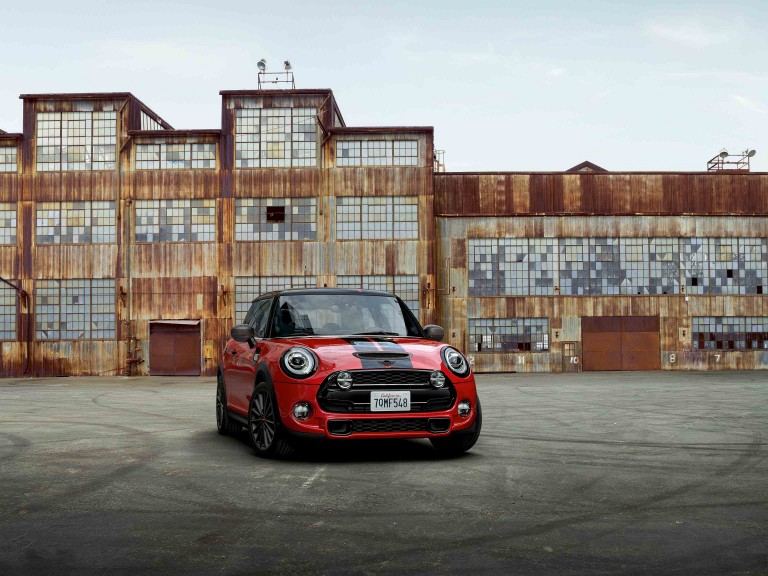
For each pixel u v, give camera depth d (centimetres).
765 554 433
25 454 823
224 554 436
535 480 657
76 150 3512
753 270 3656
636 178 3644
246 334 889
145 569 410
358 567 410
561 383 2525
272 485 637
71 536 476
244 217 3469
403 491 609
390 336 864
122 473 698
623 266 3622
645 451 836
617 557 427
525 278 3597
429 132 3481
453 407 774
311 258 3444
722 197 3656
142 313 3453
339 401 746
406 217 3462
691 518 519
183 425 1152
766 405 1491
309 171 3469
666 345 3609
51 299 3472
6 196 3503
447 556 430
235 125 3488
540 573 399
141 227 3481
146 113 3750
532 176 3628
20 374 3444
